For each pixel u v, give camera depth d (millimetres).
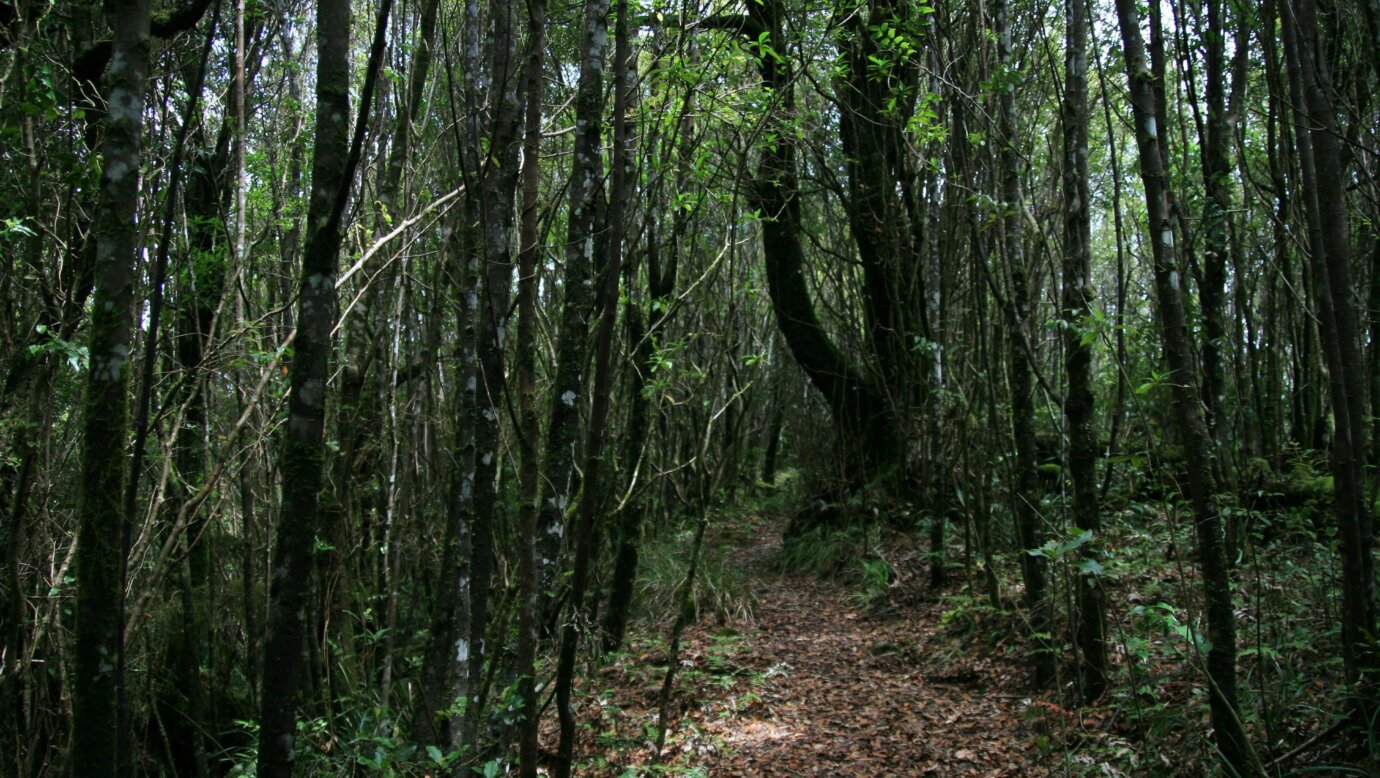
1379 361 5336
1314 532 5996
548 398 6992
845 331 12547
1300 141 4145
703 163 5613
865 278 11250
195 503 4277
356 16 7398
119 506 2488
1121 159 10914
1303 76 4086
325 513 5535
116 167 2457
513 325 6539
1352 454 3867
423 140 6871
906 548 10344
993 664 6754
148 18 2494
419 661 6805
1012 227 6180
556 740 6020
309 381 2625
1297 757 3986
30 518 4062
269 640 2596
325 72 2658
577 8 7645
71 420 4633
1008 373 7512
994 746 5402
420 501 7770
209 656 5770
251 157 6078
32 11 4203
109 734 2465
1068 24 5488
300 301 2643
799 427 16562
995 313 7695
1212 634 3734
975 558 9188
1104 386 12422
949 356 10188
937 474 9180
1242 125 6062
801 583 10789
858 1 6449
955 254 9453
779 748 5977
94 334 2455
